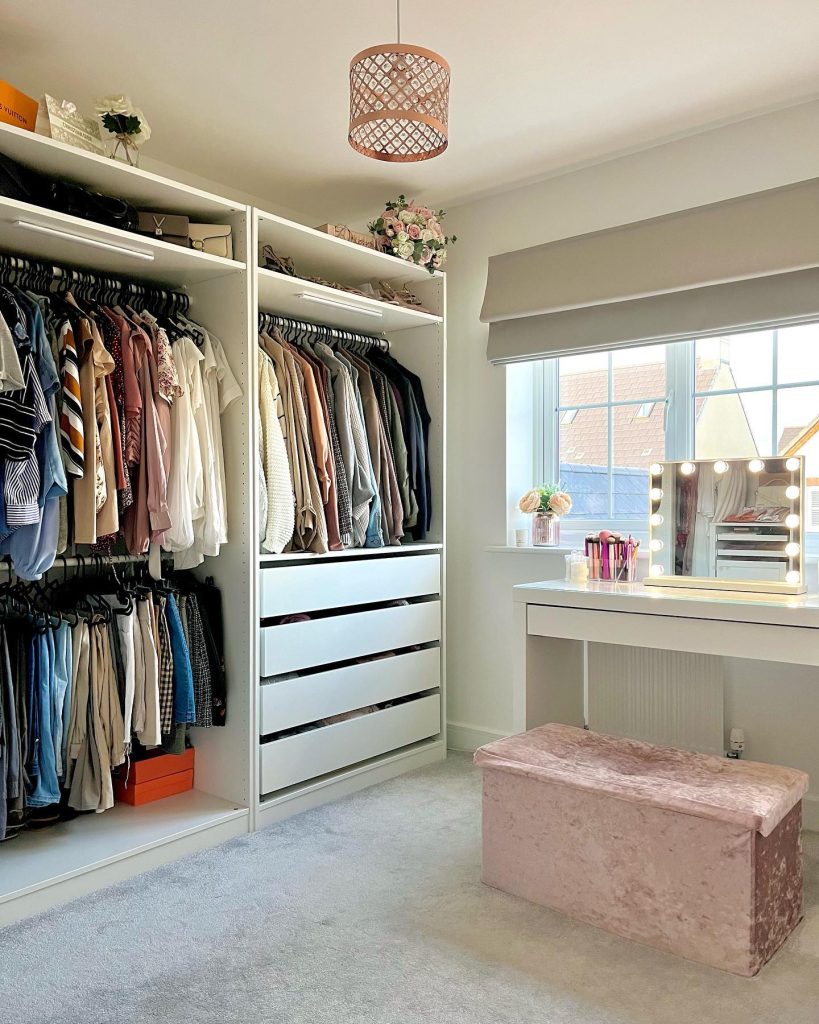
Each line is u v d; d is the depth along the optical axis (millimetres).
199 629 2777
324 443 3105
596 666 3293
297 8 2254
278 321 3152
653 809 2016
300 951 2006
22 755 2352
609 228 3238
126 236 2436
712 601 2555
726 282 2918
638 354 3443
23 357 2260
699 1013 1756
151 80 2648
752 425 3137
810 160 2842
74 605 2703
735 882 1900
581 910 2148
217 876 2430
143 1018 1742
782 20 2336
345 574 3162
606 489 3539
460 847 2635
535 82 2674
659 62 2562
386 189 3570
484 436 3707
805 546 2994
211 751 2914
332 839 2709
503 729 3686
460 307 3777
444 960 1962
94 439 2381
